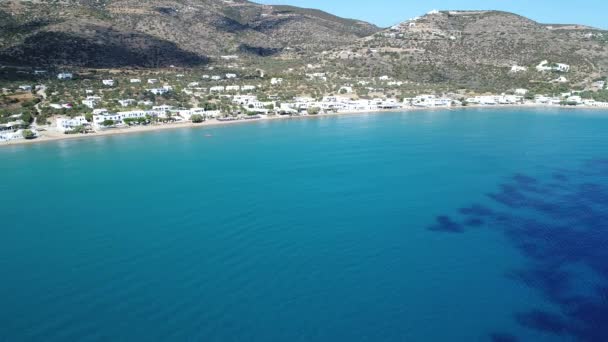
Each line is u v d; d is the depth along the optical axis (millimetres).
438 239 79250
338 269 69438
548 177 113625
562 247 74875
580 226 82688
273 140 166500
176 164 132625
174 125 198375
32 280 67625
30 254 75875
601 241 76438
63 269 70688
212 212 93062
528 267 68812
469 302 60406
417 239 79375
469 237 79688
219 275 68062
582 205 93188
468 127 190625
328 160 134750
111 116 188625
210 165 131000
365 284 65250
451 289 63500
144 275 68312
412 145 154375
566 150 143000
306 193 104625
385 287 64312
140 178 118500
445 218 88625
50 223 88812
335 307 59844
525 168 122625
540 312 57906
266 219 89062
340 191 105750
